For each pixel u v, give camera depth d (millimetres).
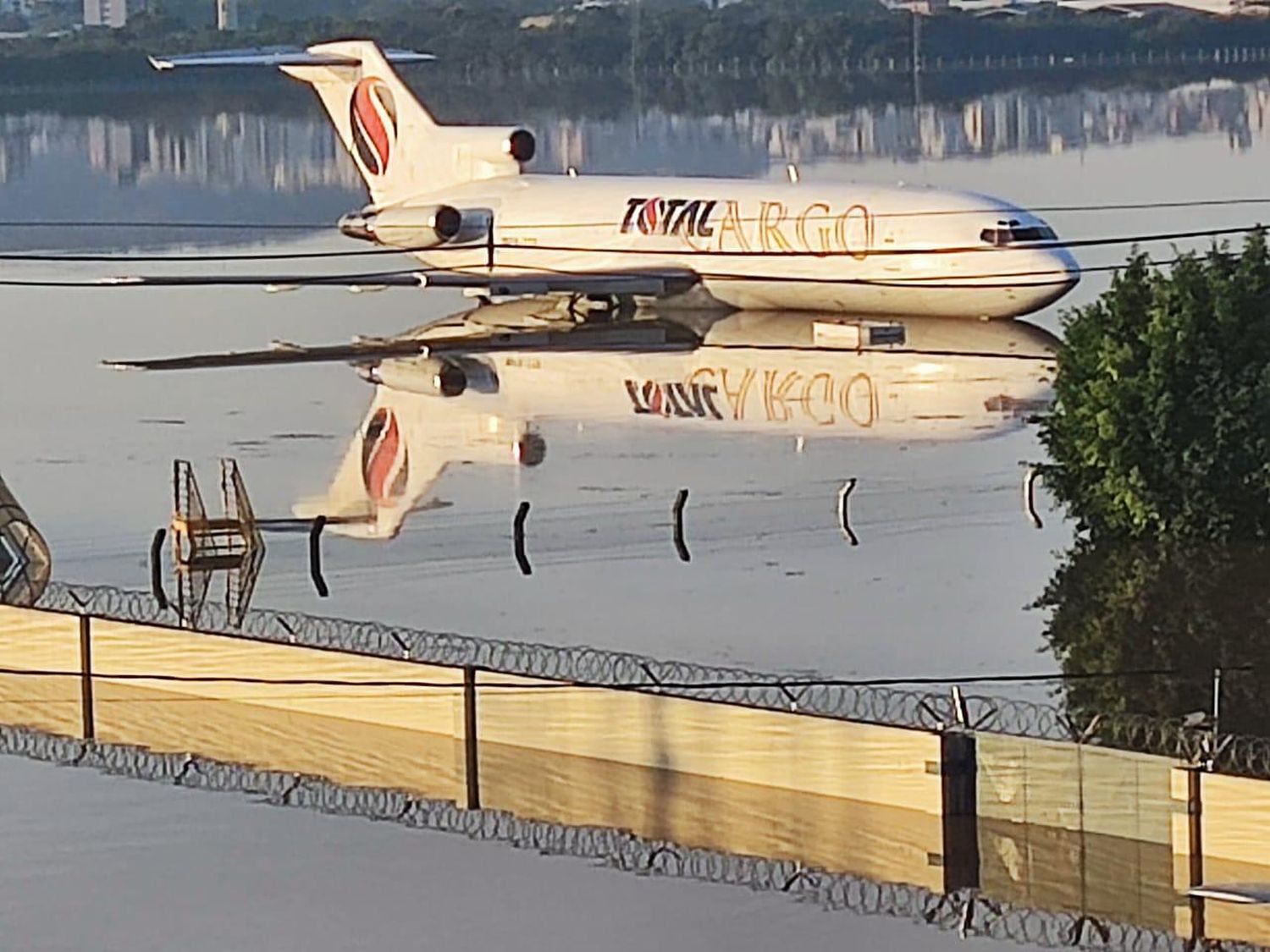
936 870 130375
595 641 178125
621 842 134875
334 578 199625
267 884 129500
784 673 168000
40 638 160375
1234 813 125875
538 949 120812
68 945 122375
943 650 173375
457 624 184125
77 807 141625
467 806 140875
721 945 121375
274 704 154000
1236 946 121188
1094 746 131000
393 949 121188
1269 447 198375
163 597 194375
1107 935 121750
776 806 137750
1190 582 189125
